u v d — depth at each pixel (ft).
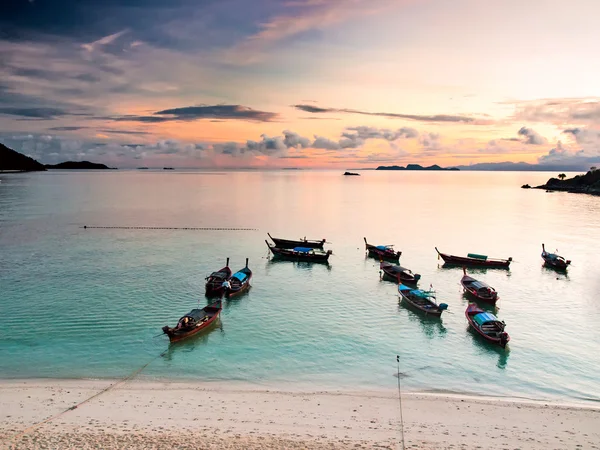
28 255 251.80
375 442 82.79
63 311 161.38
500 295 190.19
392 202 604.49
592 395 109.50
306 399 103.09
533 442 84.69
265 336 143.33
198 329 142.82
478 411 97.86
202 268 227.61
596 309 171.32
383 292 191.72
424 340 141.49
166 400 100.94
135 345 135.03
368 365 124.36
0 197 612.70
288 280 210.59
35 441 79.20
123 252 264.31
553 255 243.19
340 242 305.73
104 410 94.63
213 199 634.02
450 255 250.57
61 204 528.22
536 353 132.77
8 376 113.50
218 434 84.07
